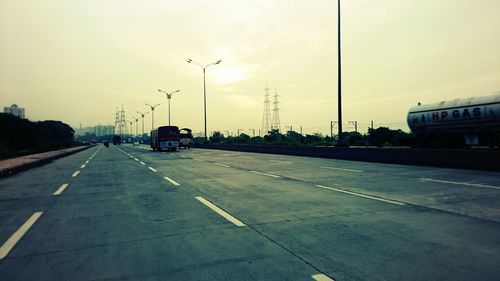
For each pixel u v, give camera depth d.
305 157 25.39
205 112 52.28
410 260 3.85
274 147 32.66
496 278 3.34
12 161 21.55
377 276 3.42
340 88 24.31
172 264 3.83
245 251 4.23
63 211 6.83
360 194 8.32
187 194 8.70
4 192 9.52
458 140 26.95
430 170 13.91
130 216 6.28
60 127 136.62
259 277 3.43
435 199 7.55
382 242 4.51
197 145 57.53
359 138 42.94
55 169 17.22
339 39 24.44
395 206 6.84
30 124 75.00
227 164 18.91
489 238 4.64
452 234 4.84
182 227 5.43
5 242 4.77
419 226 5.29
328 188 9.38
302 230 5.14
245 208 6.84
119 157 28.16
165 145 41.88
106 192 9.24
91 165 19.45
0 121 56.44
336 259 3.90
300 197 8.02
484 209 6.49
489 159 13.23
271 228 5.29
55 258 4.09
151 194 8.77
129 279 3.44
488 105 23.48
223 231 5.16
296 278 3.39
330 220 5.74
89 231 5.29
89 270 3.71
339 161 20.22
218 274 3.52
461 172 12.96
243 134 60.00
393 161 18.39
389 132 40.72
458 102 26.00
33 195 8.93
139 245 4.55
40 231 5.33
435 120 27.78
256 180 11.45
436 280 3.31
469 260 3.83
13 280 3.47
